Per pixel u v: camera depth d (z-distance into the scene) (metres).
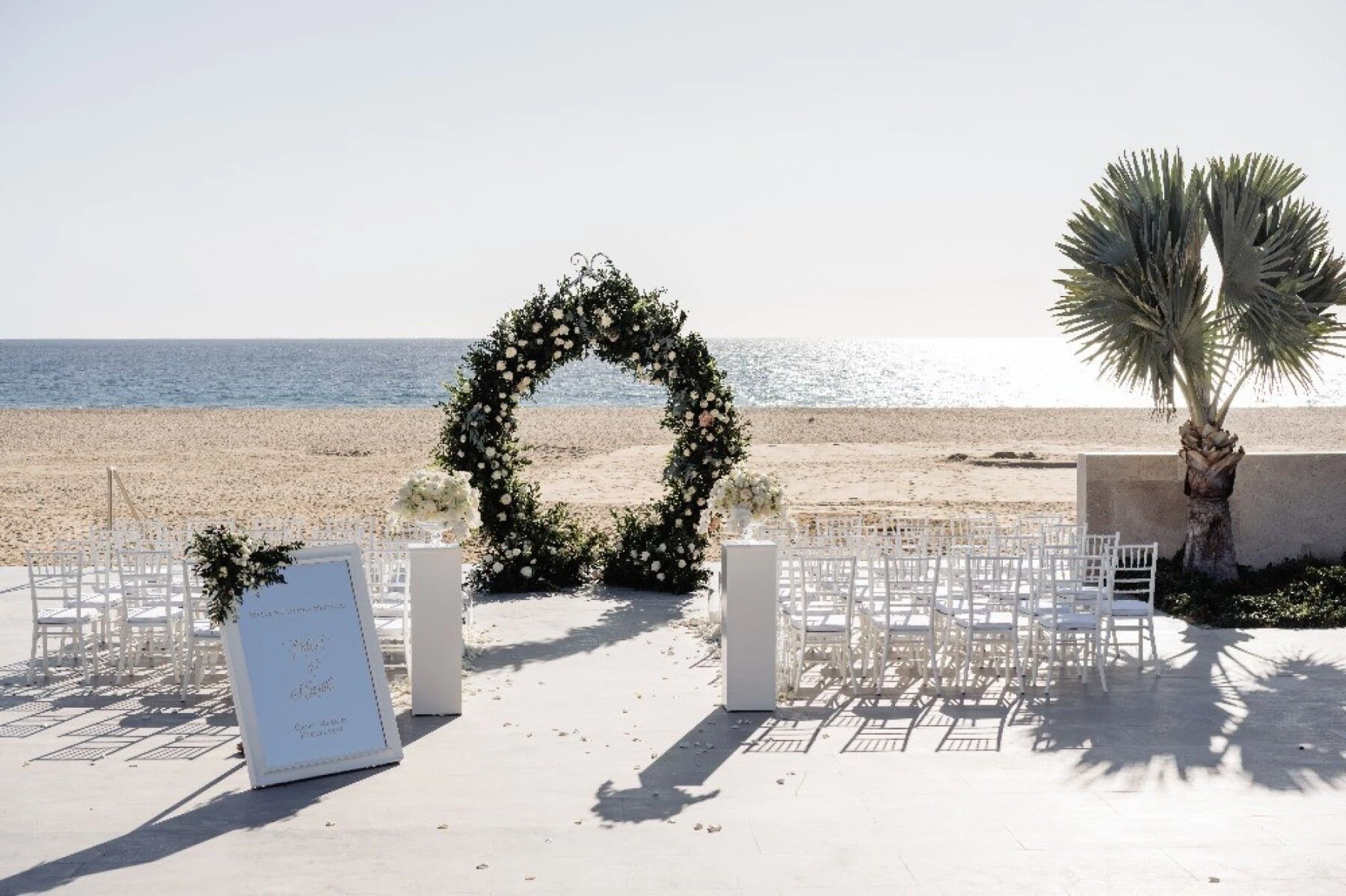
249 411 46.25
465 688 8.48
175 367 104.38
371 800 6.16
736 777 6.49
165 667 9.03
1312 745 7.07
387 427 38.59
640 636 10.19
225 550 6.66
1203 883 5.07
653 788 6.32
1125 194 11.52
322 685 6.75
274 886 5.05
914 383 87.62
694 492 12.26
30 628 10.51
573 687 8.50
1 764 6.74
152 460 28.42
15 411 45.41
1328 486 12.78
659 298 12.25
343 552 7.08
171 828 5.76
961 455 28.02
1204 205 11.31
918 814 5.91
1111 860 5.32
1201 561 12.12
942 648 9.27
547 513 12.88
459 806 6.05
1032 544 9.88
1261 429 36.25
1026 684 8.55
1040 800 6.12
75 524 17.94
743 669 7.83
